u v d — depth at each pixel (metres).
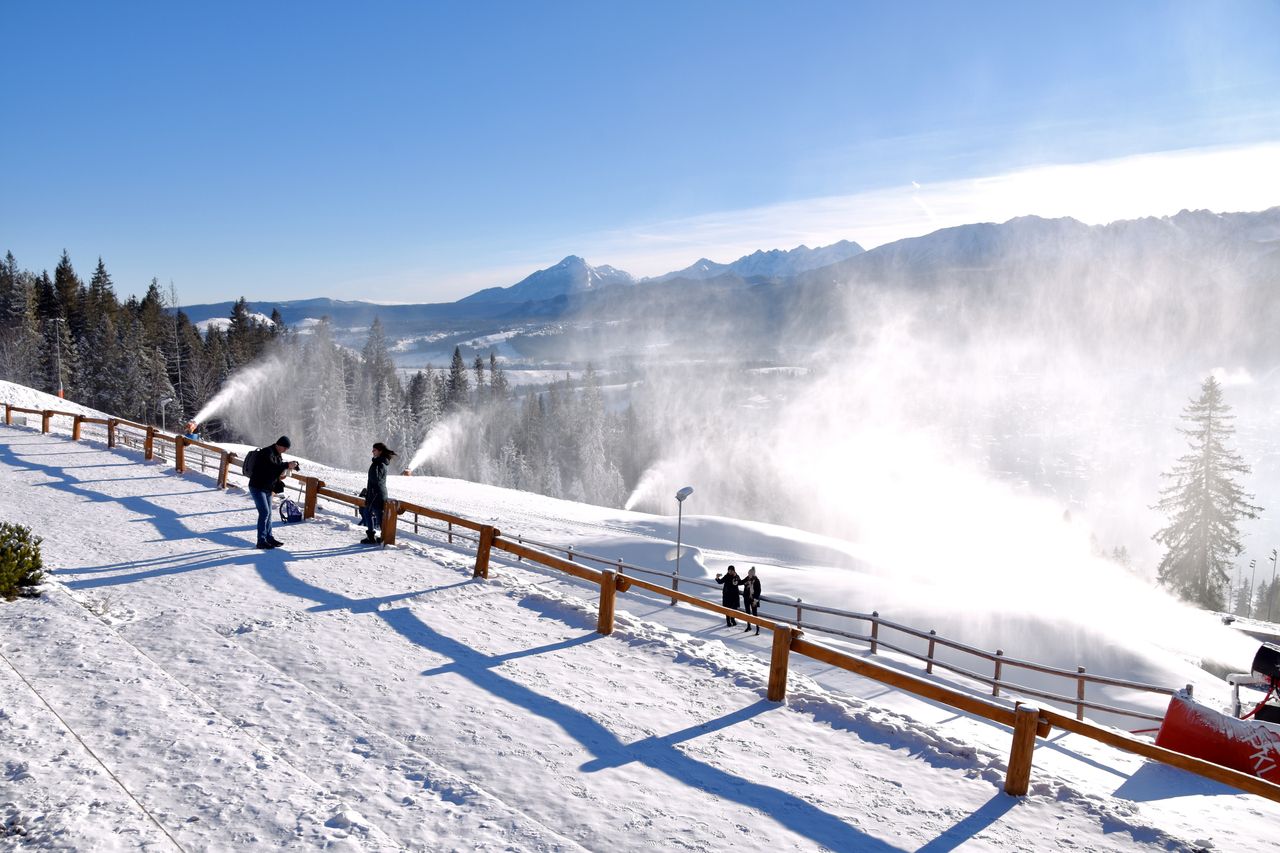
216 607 10.02
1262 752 8.38
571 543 28.98
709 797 6.05
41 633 8.06
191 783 5.36
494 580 12.37
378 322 144.12
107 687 6.83
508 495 48.28
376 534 14.92
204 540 14.02
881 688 12.02
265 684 7.51
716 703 8.08
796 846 5.43
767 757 6.88
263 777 5.53
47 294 101.44
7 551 9.45
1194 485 45.59
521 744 6.70
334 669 8.14
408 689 7.74
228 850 4.64
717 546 34.47
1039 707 6.43
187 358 104.56
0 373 84.38
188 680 7.47
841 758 6.98
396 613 10.31
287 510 15.99
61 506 16.47
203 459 23.55
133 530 14.53
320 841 4.79
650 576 24.61
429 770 6.01
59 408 45.12
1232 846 6.21
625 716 7.52
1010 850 5.58
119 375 87.50
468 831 5.18
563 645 9.57
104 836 4.48
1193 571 45.03
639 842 5.31
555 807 5.69
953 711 11.09
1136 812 6.28
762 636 14.35
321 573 12.16
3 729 5.70
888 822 5.89
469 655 8.91
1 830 4.44
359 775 5.82
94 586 10.70
